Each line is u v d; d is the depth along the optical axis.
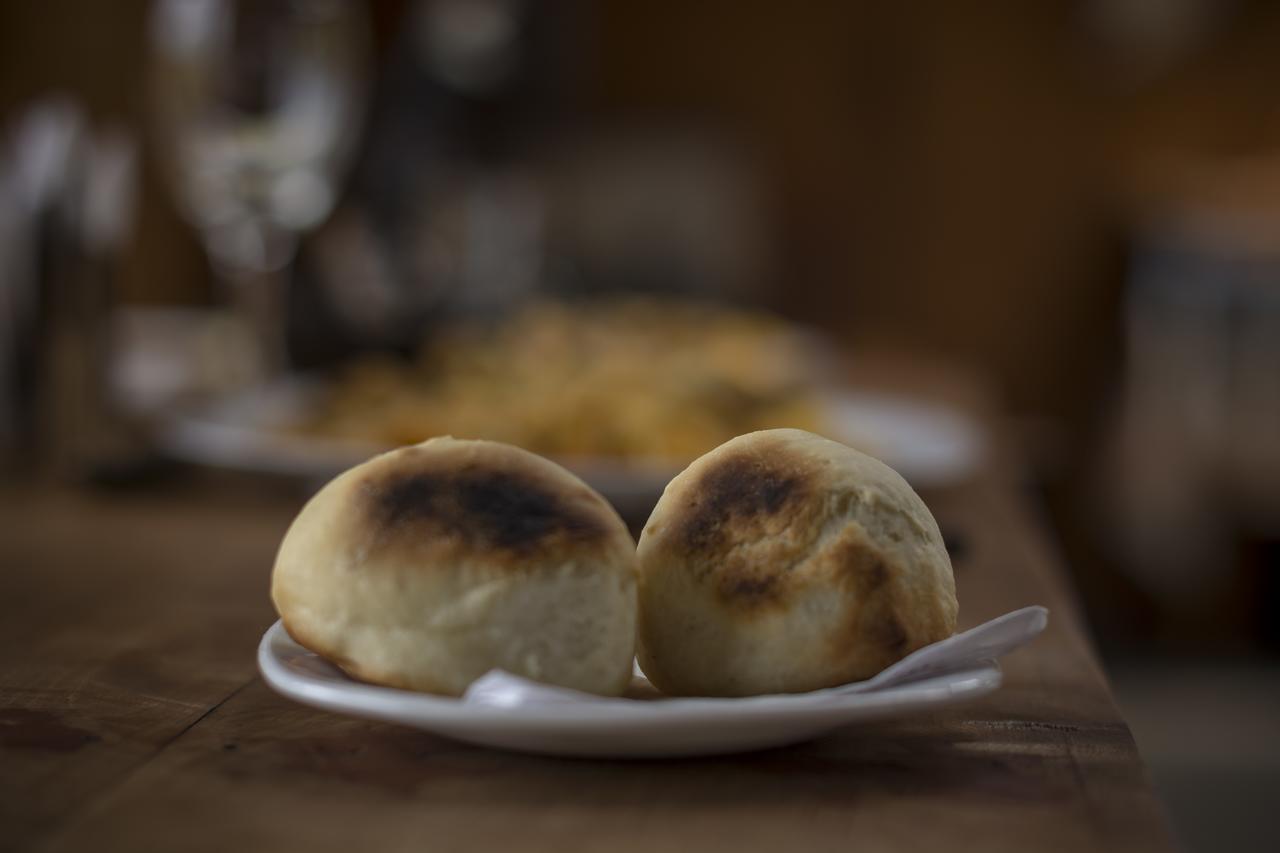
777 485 0.52
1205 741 2.06
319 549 0.51
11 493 1.01
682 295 3.60
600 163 4.16
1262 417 3.52
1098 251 4.59
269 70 1.23
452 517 0.50
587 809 0.48
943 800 0.49
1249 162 4.39
